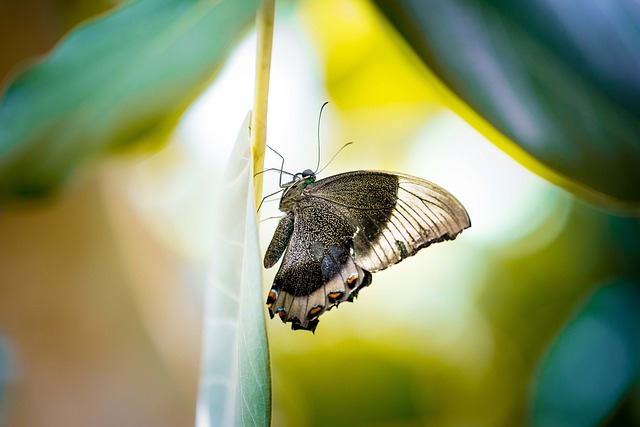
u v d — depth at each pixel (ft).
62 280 1.47
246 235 1.10
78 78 1.25
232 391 1.16
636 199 1.21
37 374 1.46
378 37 1.61
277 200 1.54
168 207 1.61
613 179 1.21
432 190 1.42
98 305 1.48
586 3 1.23
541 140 1.21
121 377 1.49
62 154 1.25
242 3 1.25
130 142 1.26
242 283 1.11
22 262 1.46
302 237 1.48
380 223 1.46
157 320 1.53
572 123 1.21
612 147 1.21
